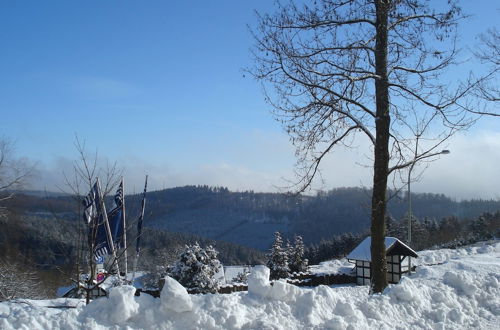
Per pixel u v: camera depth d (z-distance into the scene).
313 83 10.23
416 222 58.72
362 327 7.07
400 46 10.74
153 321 6.14
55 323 5.80
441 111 10.23
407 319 7.91
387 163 10.20
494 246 29.64
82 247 8.81
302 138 10.84
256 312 6.86
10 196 15.58
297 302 7.23
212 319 6.27
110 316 6.06
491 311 8.81
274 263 35.28
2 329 5.47
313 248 70.62
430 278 10.30
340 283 27.56
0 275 15.01
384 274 10.13
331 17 10.51
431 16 10.51
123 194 10.39
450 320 8.05
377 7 10.30
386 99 10.26
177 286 6.39
